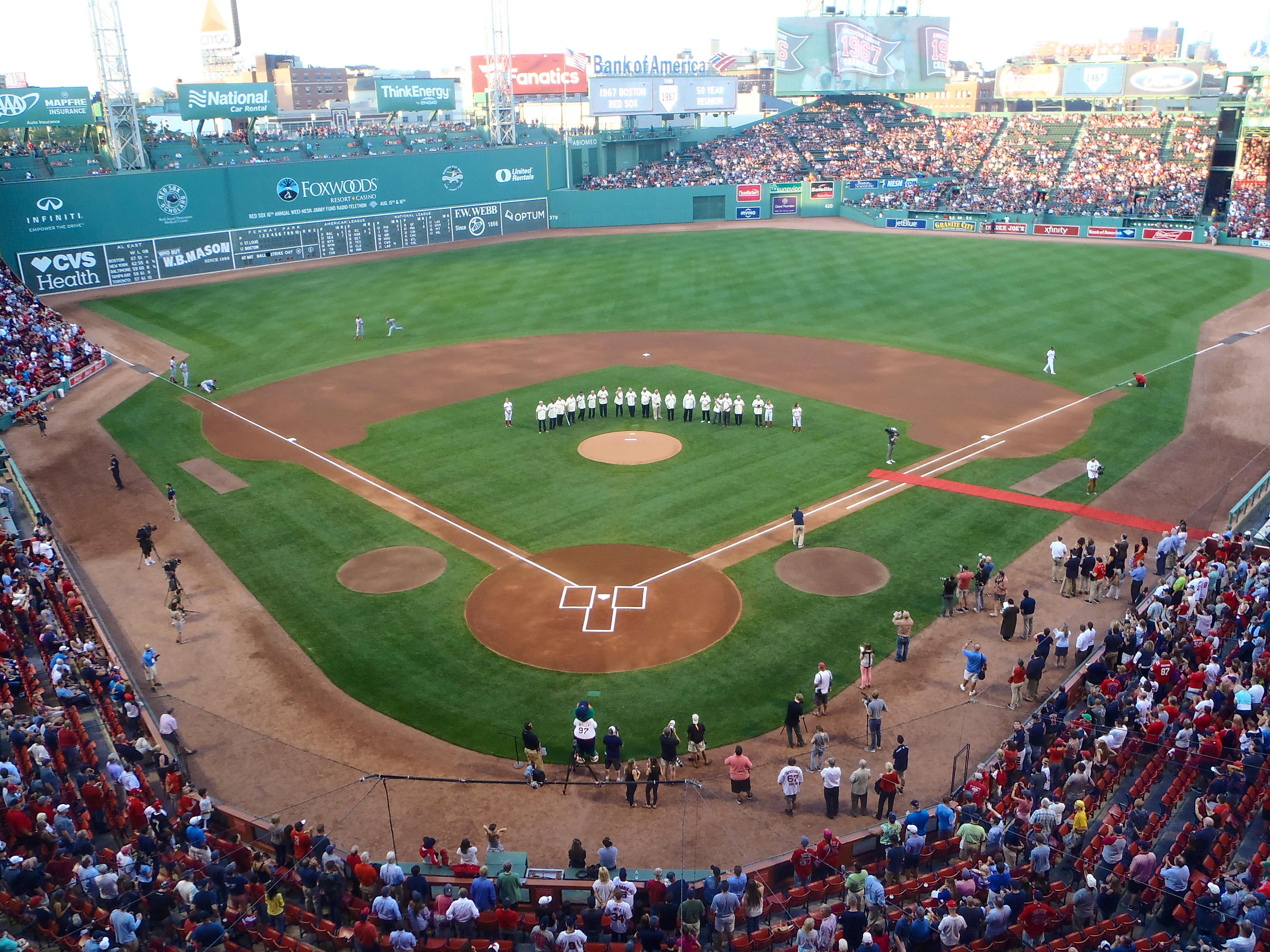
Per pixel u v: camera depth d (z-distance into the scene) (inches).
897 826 785.6
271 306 2824.8
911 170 4276.6
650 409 1916.8
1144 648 1013.8
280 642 1167.6
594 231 3998.5
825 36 4451.3
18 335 2222.0
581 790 918.4
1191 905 713.6
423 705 1045.8
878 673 1086.4
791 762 870.4
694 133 4574.3
